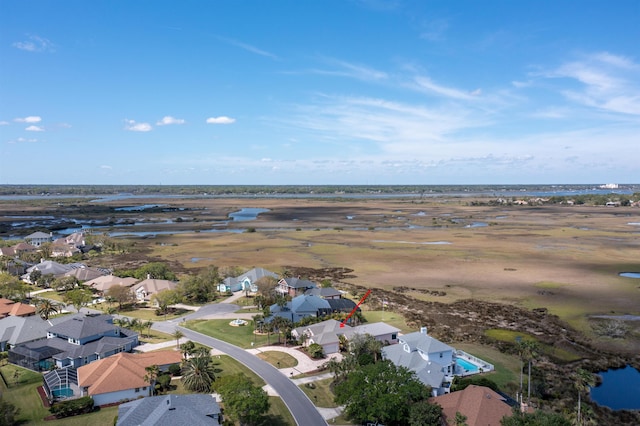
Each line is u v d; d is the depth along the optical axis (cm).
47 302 11425
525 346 7744
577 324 11331
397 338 9900
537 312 12288
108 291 13212
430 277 16575
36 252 19412
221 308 12681
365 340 8444
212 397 6556
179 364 8300
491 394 6500
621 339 10312
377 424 6444
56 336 9538
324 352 9194
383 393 6400
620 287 14938
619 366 8944
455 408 6250
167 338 10131
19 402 7175
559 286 15125
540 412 5753
